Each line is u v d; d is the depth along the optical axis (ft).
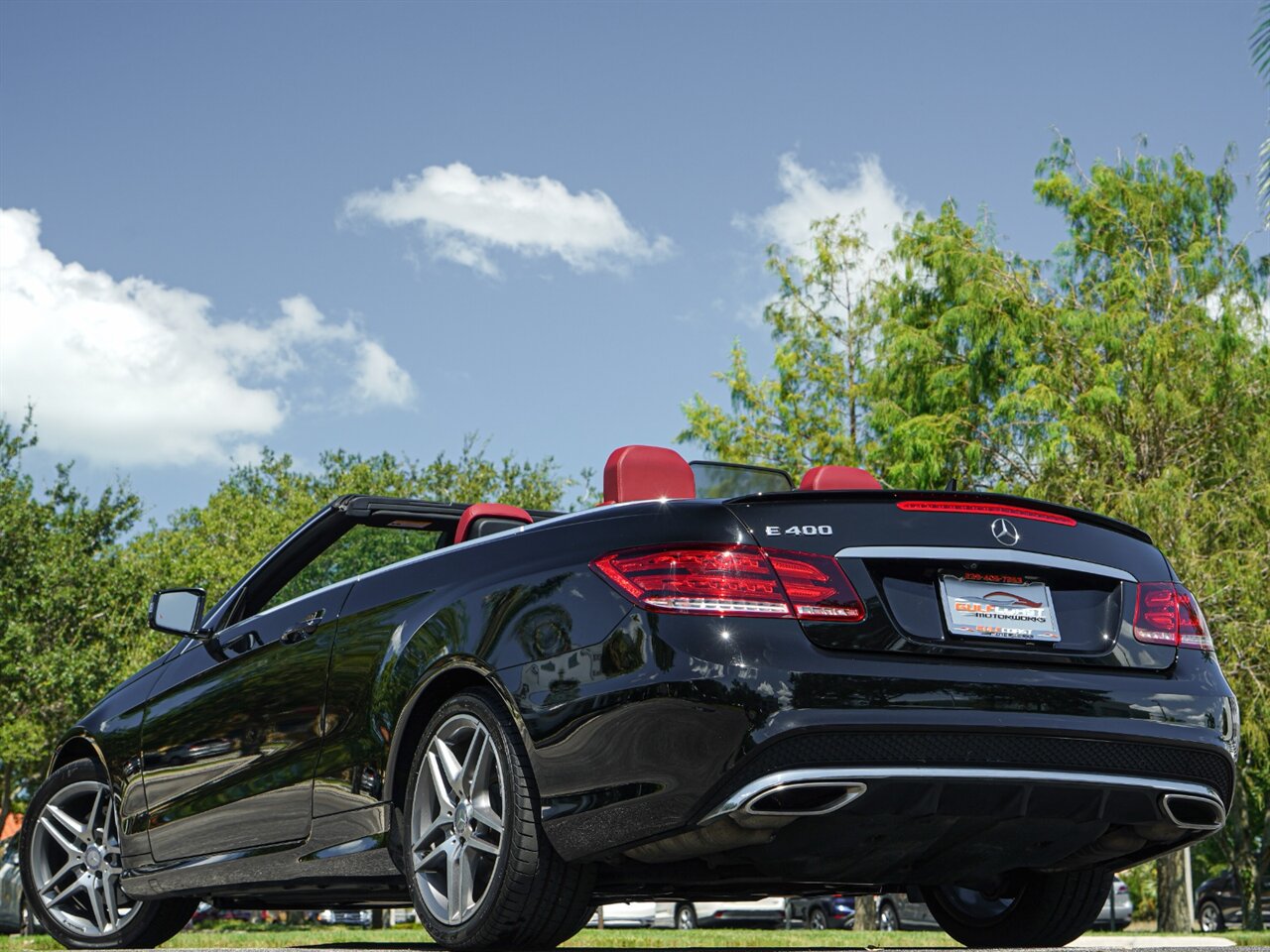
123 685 18.21
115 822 17.76
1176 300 74.74
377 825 13.20
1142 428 71.67
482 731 12.23
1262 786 96.58
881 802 10.88
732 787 10.63
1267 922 91.66
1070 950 15.15
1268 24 48.32
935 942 25.18
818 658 10.87
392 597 13.75
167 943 19.08
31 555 97.09
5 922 41.83
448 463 126.93
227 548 118.62
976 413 74.64
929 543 11.59
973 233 78.95
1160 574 12.60
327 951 14.32
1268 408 71.92
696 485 15.19
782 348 90.22
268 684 15.08
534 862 11.68
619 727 11.00
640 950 14.87
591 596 11.48
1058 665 11.62
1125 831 12.48
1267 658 67.56
